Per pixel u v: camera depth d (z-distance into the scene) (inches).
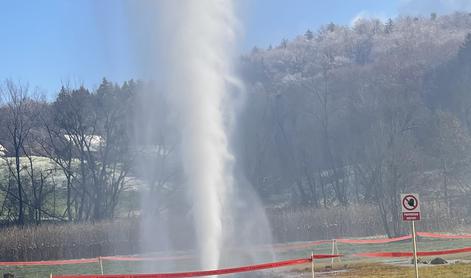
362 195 2765.7
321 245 1641.2
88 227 1833.2
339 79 3191.4
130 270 1149.7
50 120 2662.4
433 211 1961.1
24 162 2834.6
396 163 2025.1
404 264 992.2
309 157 3002.0
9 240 1745.8
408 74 3331.7
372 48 4023.1
